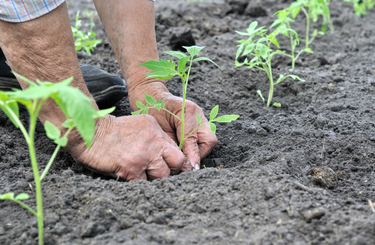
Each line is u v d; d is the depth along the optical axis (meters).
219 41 3.88
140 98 2.17
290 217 1.45
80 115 1.00
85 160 1.80
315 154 2.08
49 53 1.64
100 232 1.39
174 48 3.54
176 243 1.34
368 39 4.03
